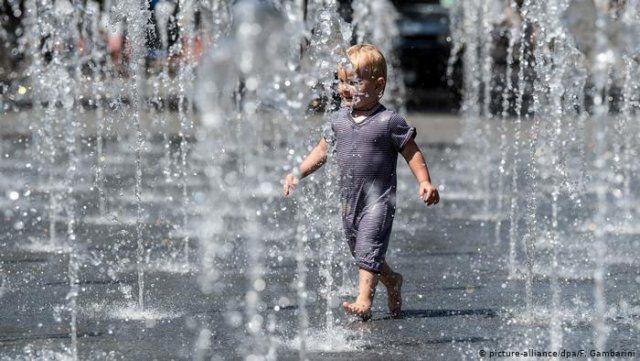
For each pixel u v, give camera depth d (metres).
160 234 20.25
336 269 16.92
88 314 13.63
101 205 23.30
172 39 25.23
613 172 29.59
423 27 63.50
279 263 17.39
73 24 22.56
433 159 35.75
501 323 13.27
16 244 19.03
